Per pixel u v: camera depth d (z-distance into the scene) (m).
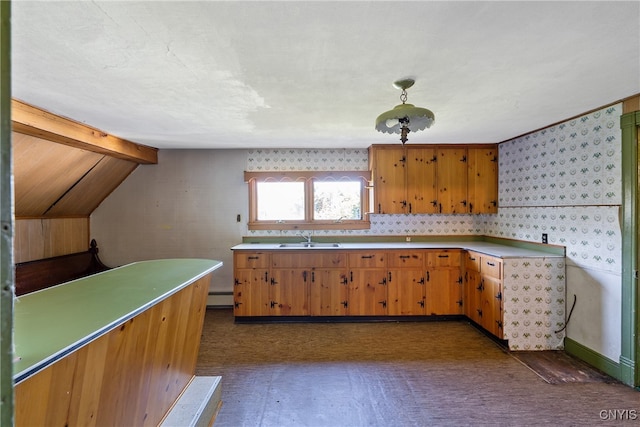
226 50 1.62
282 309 3.84
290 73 1.89
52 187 3.43
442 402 2.24
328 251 3.84
